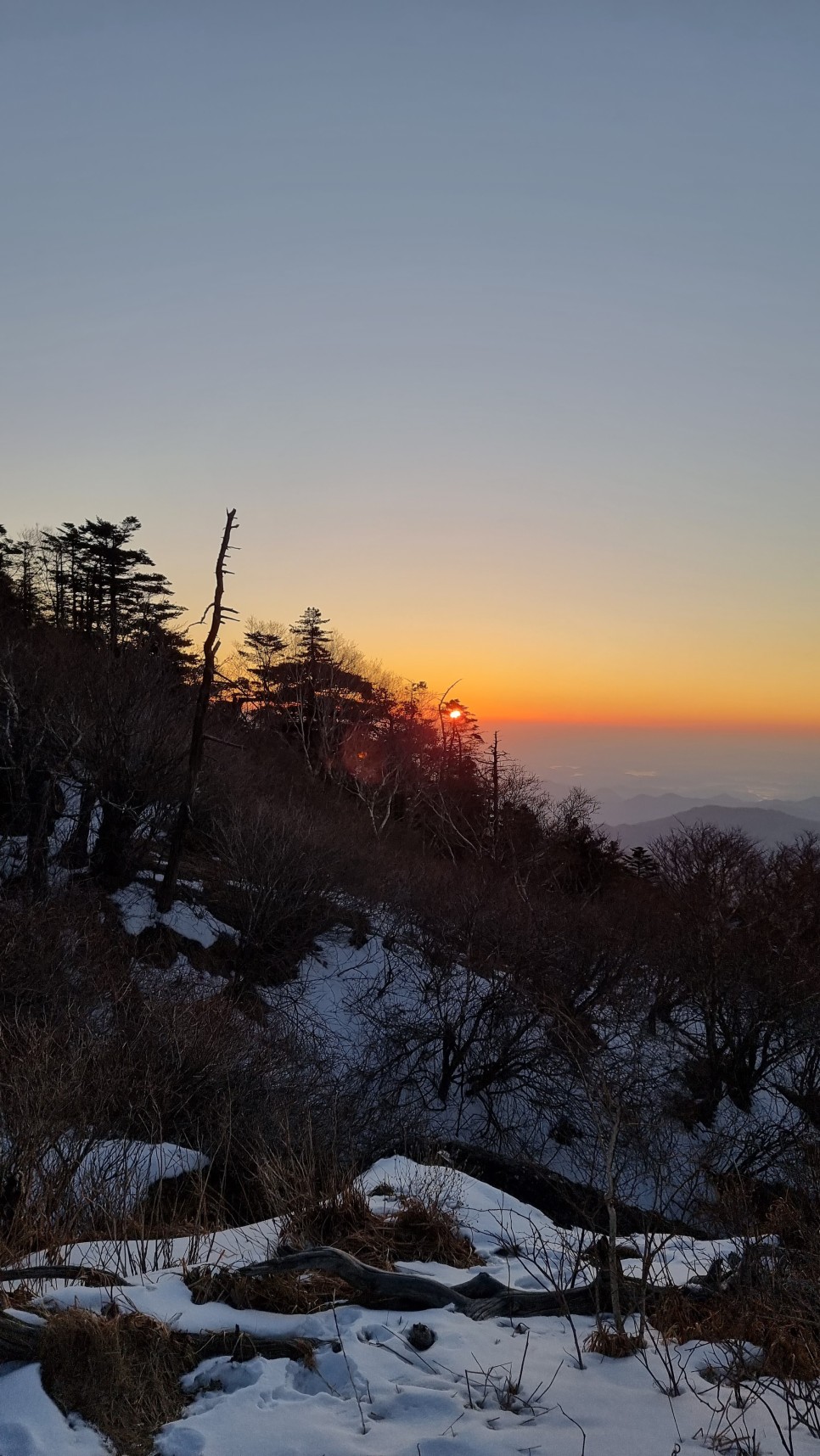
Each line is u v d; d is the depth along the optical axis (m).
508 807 38.97
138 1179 8.58
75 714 22.95
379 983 24.17
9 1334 4.12
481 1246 6.59
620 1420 3.89
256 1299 4.87
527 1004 20.45
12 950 15.09
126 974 16.84
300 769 39.09
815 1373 4.47
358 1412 3.91
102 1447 3.66
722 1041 23.72
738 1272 5.80
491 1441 3.62
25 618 38.16
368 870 27.77
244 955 22.36
